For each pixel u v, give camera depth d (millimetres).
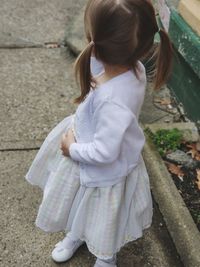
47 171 2314
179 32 3371
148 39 1825
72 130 2094
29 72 3836
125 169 2033
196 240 2467
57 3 4871
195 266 2365
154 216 2688
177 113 3498
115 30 1735
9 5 4762
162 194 2738
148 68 2549
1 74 3783
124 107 1848
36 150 3072
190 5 3336
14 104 3465
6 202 2707
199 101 3252
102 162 1924
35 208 2688
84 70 1811
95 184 2051
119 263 2441
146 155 2936
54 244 2506
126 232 2211
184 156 3055
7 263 2398
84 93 1878
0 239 2506
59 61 4012
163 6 3297
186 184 2887
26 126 3268
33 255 2447
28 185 2814
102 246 2111
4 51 4066
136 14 1734
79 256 2459
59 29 4438
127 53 1804
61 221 2211
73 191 2139
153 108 3512
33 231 2561
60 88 3680
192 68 3225
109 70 1873
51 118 3365
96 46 1794
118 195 2064
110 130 1851
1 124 3262
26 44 4180
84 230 2164
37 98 3547
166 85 3750
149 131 3164
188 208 2738
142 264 2449
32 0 4895
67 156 2102
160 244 2551
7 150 3051
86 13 1784
